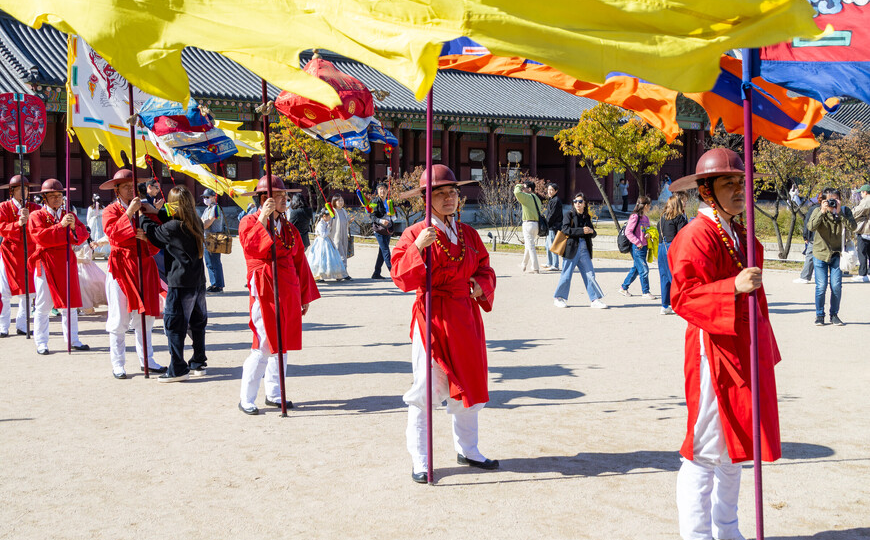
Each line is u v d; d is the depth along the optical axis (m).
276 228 7.45
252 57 5.45
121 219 8.60
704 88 4.23
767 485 5.54
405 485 5.59
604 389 8.30
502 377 8.93
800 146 5.70
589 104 51.75
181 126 9.19
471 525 4.89
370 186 45.47
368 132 7.79
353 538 4.71
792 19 4.13
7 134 11.69
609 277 19.58
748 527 4.85
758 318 4.45
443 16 4.67
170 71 5.50
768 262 22.67
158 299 9.19
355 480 5.70
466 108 46.09
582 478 5.69
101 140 9.76
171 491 5.48
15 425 7.06
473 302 5.84
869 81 4.85
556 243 14.34
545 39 4.29
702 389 4.39
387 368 9.45
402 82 4.75
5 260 11.70
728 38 4.14
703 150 52.84
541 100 51.25
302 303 7.75
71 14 5.54
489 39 4.42
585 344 10.89
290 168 35.94
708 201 4.49
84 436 6.74
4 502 5.29
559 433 6.78
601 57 4.20
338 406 7.71
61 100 36.69
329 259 19.08
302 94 5.34
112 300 8.89
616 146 30.78
